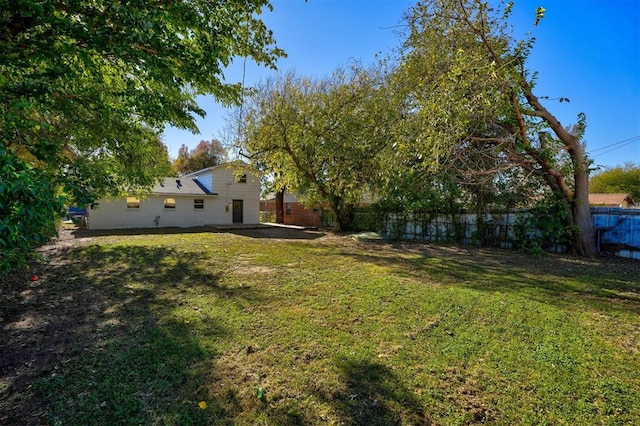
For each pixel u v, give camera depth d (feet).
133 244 32.58
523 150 25.96
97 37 11.69
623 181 94.53
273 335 10.43
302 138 42.06
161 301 13.91
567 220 27.12
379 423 6.42
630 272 19.75
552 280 17.57
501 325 11.21
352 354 9.16
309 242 35.60
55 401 7.04
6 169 6.76
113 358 8.91
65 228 50.37
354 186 41.29
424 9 23.99
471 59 20.16
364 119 39.29
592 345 9.66
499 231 31.71
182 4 13.16
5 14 10.17
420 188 30.68
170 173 41.78
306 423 6.44
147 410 6.77
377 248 30.91
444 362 8.71
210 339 10.11
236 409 6.84
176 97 18.60
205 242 34.76
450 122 19.36
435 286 16.31
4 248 7.31
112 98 18.28
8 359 8.90
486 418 6.54
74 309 12.91
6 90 11.93
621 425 6.30
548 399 7.11
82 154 23.89
